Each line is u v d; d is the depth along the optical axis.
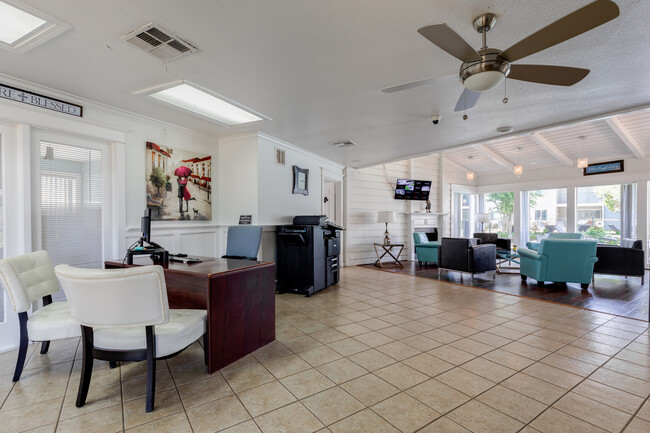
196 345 2.87
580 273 4.91
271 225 4.80
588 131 6.56
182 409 1.87
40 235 3.06
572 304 4.14
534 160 8.30
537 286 5.27
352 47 2.29
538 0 1.80
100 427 1.71
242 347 2.57
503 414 1.82
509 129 4.27
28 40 2.20
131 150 3.79
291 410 1.87
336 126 4.21
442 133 4.52
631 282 5.57
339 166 7.21
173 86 2.95
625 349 2.71
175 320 2.12
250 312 2.66
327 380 2.21
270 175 4.87
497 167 9.19
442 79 2.24
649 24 1.98
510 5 1.84
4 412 1.84
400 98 3.25
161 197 4.11
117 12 1.89
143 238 3.03
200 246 4.61
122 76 2.78
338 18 1.96
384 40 2.20
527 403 1.93
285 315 3.69
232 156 4.81
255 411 1.85
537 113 3.65
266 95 3.18
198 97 3.46
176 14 1.91
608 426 1.71
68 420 1.77
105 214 3.57
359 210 7.91
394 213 7.73
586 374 2.28
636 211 6.98
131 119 3.78
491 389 2.09
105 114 3.52
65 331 2.10
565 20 1.56
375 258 8.20
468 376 2.26
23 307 2.18
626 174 7.07
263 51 2.35
